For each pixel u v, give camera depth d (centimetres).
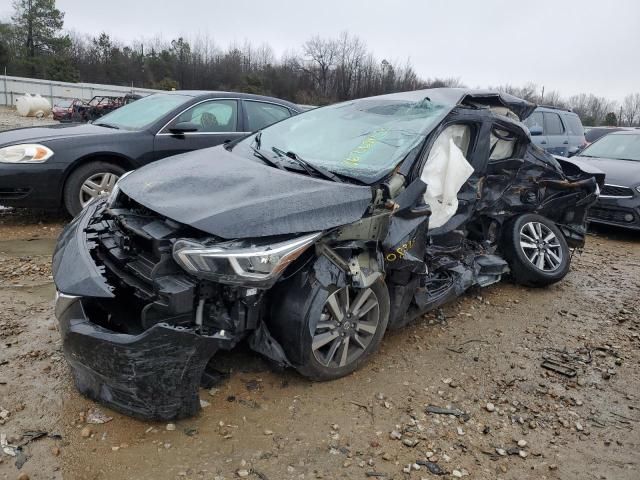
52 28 6925
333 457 271
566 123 1259
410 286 376
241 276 269
